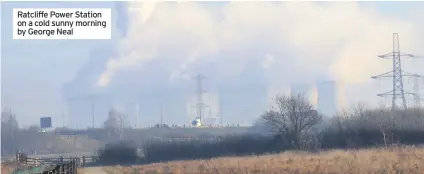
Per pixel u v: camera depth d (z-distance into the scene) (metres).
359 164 192.88
